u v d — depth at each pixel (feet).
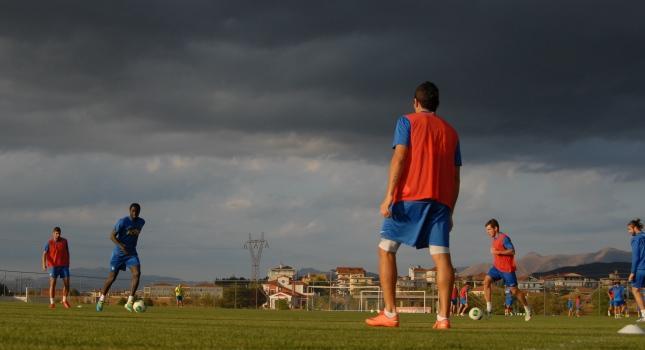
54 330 15.25
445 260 21.35
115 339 13.38
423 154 21.17
